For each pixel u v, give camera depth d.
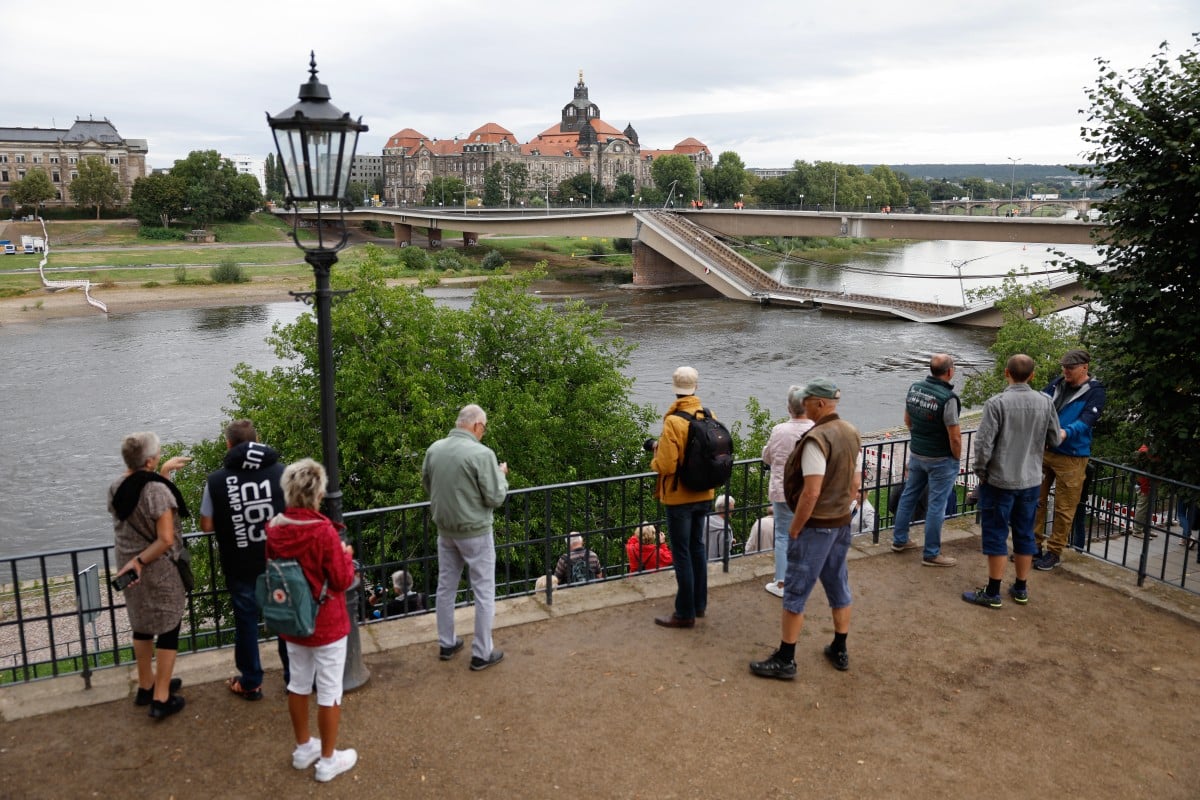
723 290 88.69
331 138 5.86
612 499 20.17
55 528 28.94
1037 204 147.00
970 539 9.55
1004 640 7.18
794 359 56.50
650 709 6.10
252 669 6.18
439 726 5.89
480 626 6.57
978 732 5.88
